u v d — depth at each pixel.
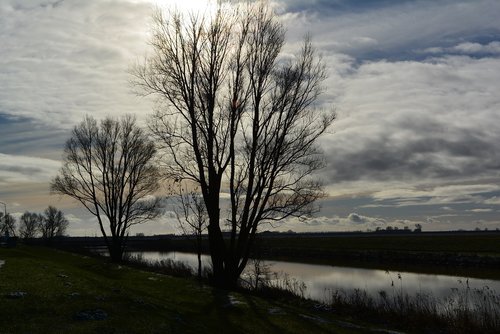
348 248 78.69
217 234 26.52
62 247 85.44
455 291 30.55
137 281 25.31
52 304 12.70
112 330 11.25
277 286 27.97
